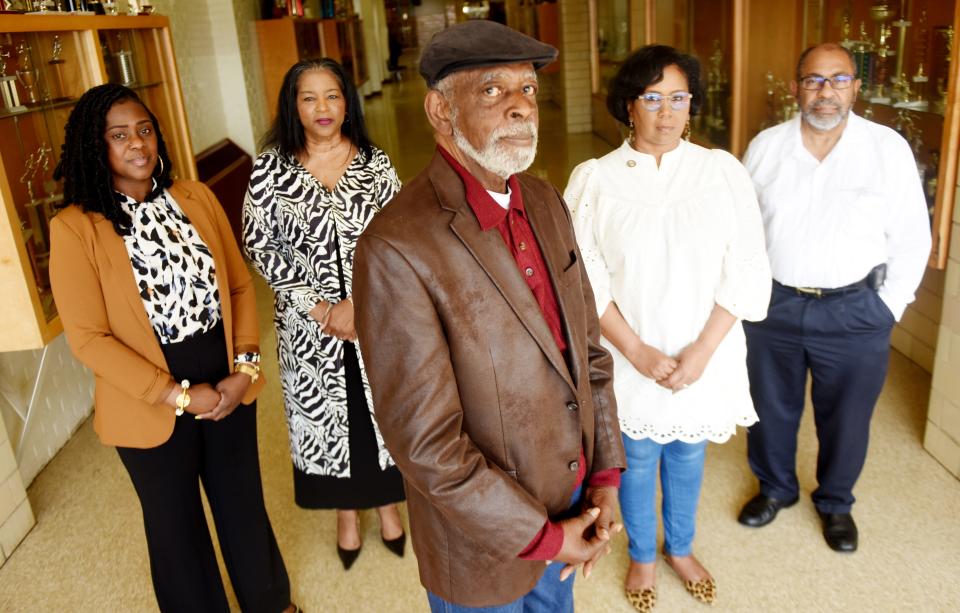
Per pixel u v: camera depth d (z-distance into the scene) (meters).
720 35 4.80
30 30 2.56
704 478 2.98
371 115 14.37
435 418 1.21
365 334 1.24
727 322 2.06
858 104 3.81
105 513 3.04
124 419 1.92
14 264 2.25
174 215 1.98
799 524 2.69
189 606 2.11
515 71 1.20
